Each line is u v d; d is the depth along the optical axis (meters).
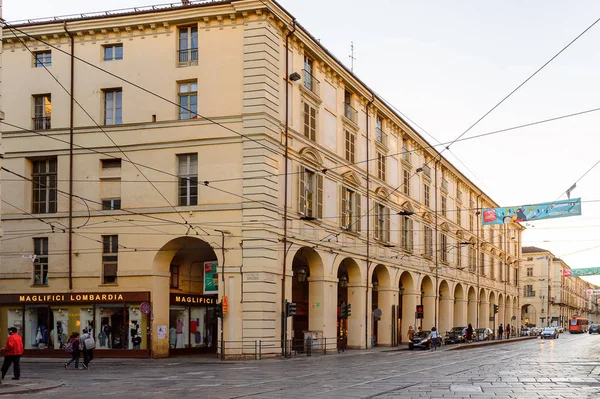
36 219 34.06
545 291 118.94
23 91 34.97
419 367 25.80
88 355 26.36
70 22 34.41
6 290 34.09
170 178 32.56
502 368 25.00
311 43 35.94
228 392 16.69
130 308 32.50
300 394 16.03
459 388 17.20
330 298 37.09
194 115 32.81
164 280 33.19
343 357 33.38
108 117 34.12
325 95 38.16
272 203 31.83
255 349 30.42
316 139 36.59
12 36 35.06
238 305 30.94
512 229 89.81
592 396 15.22
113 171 33.69
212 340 38.00
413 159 52.56
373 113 44.78
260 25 32.25
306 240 34.72
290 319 33.19
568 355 35.75
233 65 32.44
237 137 31.84
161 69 33.38
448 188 62.22
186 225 32.06
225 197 31.69
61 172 34.03
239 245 31.27
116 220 33.03
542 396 15.26
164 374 22.97
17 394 16.84
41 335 33.50
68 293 33.09
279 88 33.12
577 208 32.44
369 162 43.47
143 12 33.56
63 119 34.28
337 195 38.78
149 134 33.06
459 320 64.06
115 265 33.06
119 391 17.39
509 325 77.38
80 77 34.34
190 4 32.97
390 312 45.62
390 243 45.53
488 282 75.12
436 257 56.41
